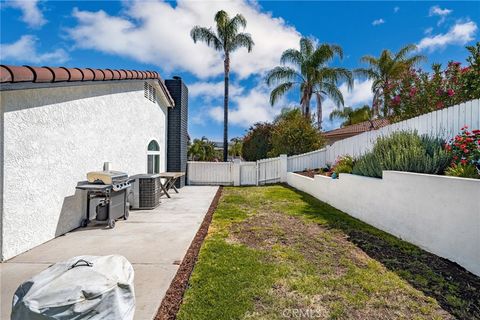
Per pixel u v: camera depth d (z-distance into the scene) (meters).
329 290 3.31
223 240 5.16
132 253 4.55
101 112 7.08
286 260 4.20
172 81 13.46
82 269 2.09
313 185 10.38
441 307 2.97
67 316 1.81
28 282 2.01
